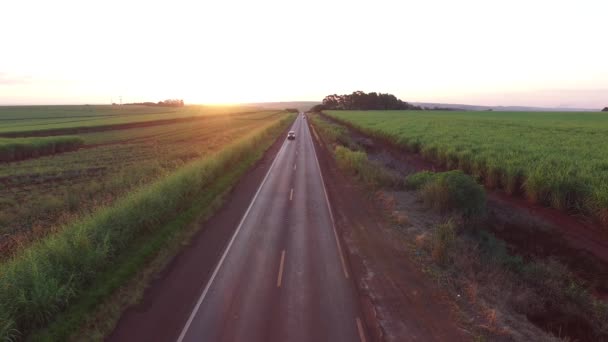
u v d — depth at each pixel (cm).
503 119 8031
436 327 904
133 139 5772
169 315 952
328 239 1483
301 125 9762
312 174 2884
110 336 872
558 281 1139
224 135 6150
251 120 11850
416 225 1623
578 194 1683
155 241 1396
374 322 923
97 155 3994
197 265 1242
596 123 6256
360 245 1420
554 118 8462
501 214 1742
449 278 1141
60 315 930
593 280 1159
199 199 2014
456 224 1556
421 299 1030
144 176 2556
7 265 1090
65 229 1306
